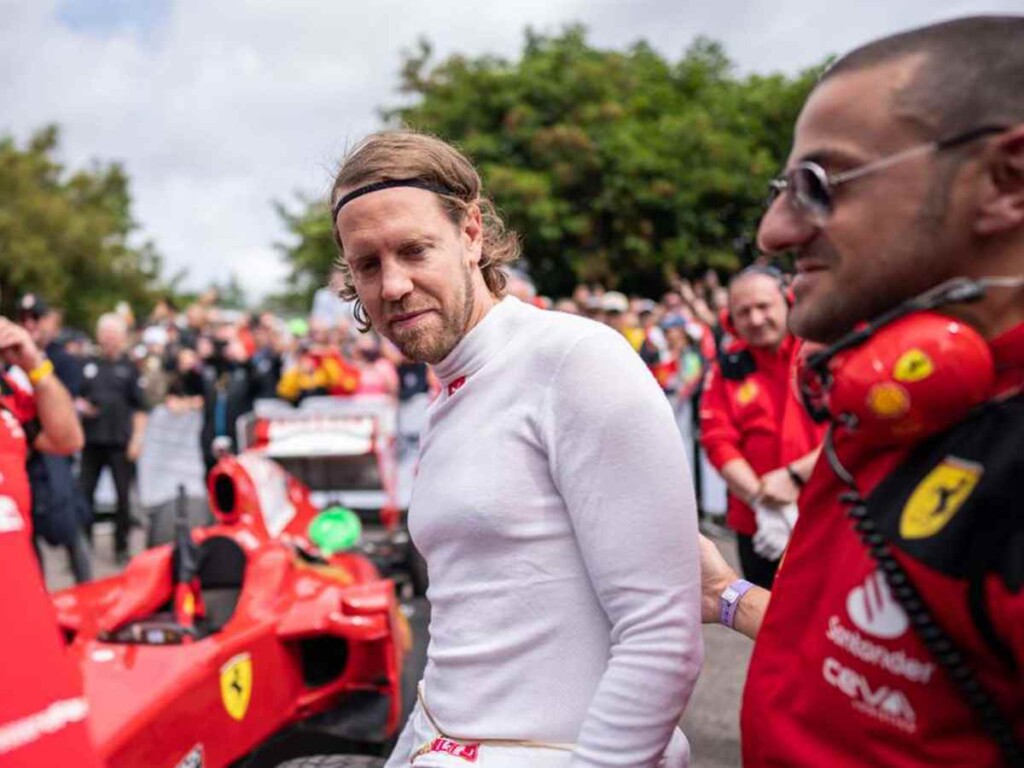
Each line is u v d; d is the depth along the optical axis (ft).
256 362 33.01
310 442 20.58
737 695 14.38
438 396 5.33
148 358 38.40
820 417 3.70
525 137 80.69
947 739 3.18
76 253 126.11
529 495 4.75
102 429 26.91
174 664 10.13
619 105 84.28
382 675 12.34
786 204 3.56
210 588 12.81
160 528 17.10
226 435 31.45
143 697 9.45
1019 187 3.14
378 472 22.20
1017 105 3.12
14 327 9.48
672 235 81.15
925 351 3.12
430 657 5.19
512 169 78.89
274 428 20.93
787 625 3.71
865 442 3.41
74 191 141.90
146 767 9.20
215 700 10.37
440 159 5.13
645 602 4.46
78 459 30.83
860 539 3.38
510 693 4.76
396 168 4.99
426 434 5.28
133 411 27.48
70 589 12.44
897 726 3.24
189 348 34.27
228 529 13.08
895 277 3.31
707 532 25.82
